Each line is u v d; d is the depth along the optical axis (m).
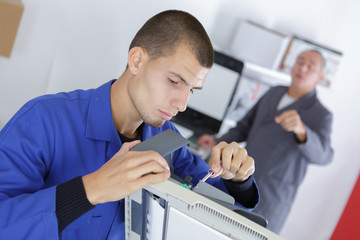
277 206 2.99
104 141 1.01
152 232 0.79
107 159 1.02
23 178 0.88
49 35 2.56
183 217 0.70
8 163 0.87
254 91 3.15
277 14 3.19
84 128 0.99
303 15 3.21
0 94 2.59
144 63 0.99
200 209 0.69
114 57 2.92
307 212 3.52
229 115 3.16
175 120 3.00
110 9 2.80
